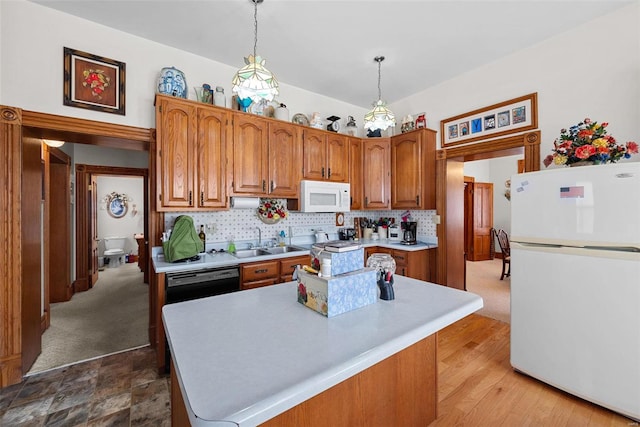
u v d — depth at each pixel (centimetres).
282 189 299
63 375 215
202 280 231
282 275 273
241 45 260
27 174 215
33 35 209
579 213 179
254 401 63
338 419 105
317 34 242
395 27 233
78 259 441
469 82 310
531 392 194
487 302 380
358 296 123
